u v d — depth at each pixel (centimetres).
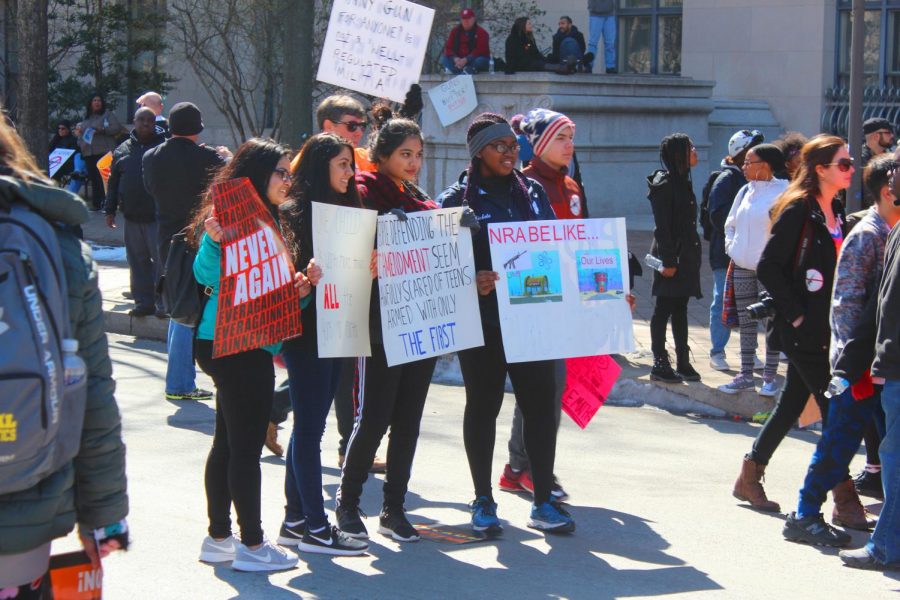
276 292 456
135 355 973
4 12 2323
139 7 2142
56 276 252
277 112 2016
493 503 539
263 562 476
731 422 780
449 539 529
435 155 1634
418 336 506
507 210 542
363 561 496
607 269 542
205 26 1908
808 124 1917
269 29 1806
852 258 516
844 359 514
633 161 1666
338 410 633
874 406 529
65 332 254
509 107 1580
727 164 847
